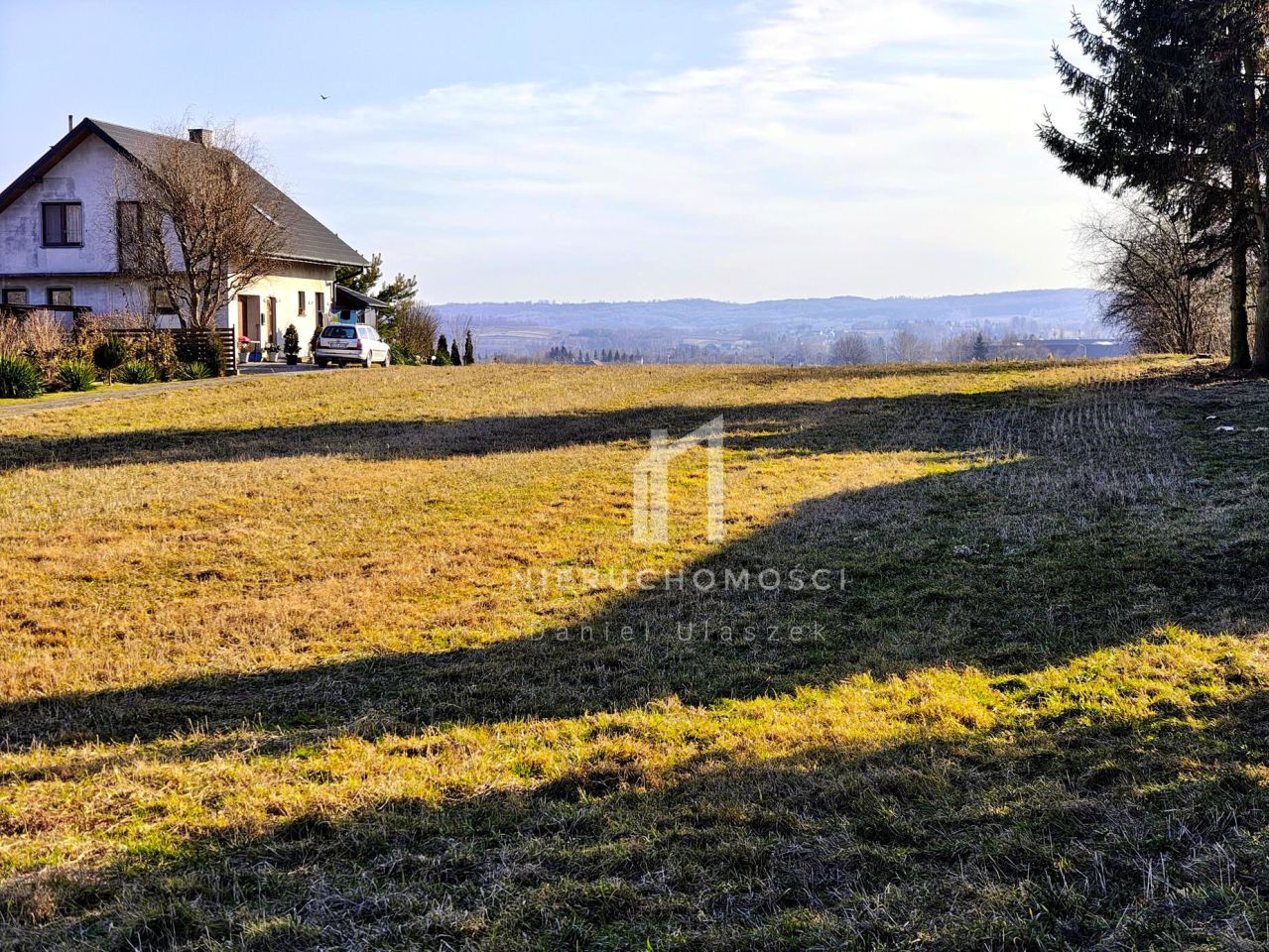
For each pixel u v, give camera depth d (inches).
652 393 1028.5
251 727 253.1
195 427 778.2
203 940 151.7
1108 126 882.8
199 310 1312.7
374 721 253.8
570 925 154.6
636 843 179.5
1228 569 350.9
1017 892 157.6
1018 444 653.9
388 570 403.5
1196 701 238.5
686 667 295.1
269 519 493.0
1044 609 331.6
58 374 969.5
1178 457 566.9
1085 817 181.9
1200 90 818.8
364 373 1234.0
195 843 185.3
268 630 332.2
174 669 296.8
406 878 171.9
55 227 1417.3
